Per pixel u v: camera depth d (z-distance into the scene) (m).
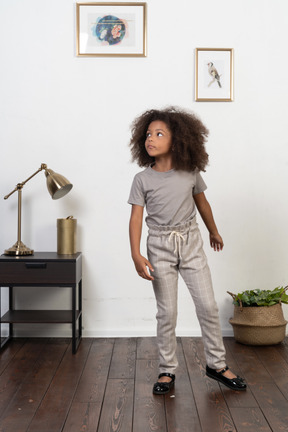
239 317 3.25
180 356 2.96
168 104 3.45
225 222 3.48
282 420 2.05
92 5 3.42
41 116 3.44
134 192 2.36
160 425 2.01
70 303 3.50
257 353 3.03
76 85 3.44
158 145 2.30
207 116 3.46
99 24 3.43
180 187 2.30
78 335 3.41
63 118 3.45
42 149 3.45
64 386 2.45
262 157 3.48
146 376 2.60
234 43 3.45
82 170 3.46
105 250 3.48
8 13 3.42
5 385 2.47
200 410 2.15
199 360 2.87
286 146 3.48
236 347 3.17
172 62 3.44
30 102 3.44
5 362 2.86
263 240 3.49
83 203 3.47
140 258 2.28
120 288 3.48
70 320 3.13
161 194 2.30
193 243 2.35
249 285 3.50
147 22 3.44
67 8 3.43
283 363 2.82
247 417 2.08
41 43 3.43
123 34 3.43
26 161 3.45
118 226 3.47
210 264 3.49
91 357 2.96
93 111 3.45
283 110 3.47
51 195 3.14
